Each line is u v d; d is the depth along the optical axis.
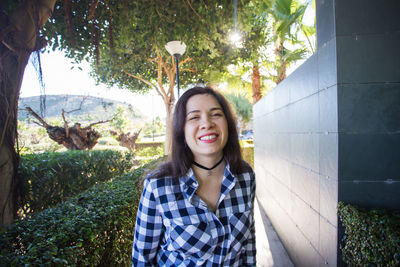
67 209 1.81
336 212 1.51
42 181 3.52
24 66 2.40
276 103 3.15
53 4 2.52
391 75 1.40
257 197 5.17
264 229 3.53
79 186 4.70
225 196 0.94
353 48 1.43
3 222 2.53
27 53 2.38
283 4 4.64
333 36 1.48
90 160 5.27
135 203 2.16
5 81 2.41
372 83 1.42
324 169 1.67
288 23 4.84
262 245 3.05
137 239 0.96
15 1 2.26
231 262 0.93
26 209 3.16
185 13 3.24
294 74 2.31
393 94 1.40
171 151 0.96
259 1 3.70
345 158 1.46
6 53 2.35
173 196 0.90
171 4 3.19
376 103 1.42
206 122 0.89
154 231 0.94
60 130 6.70
